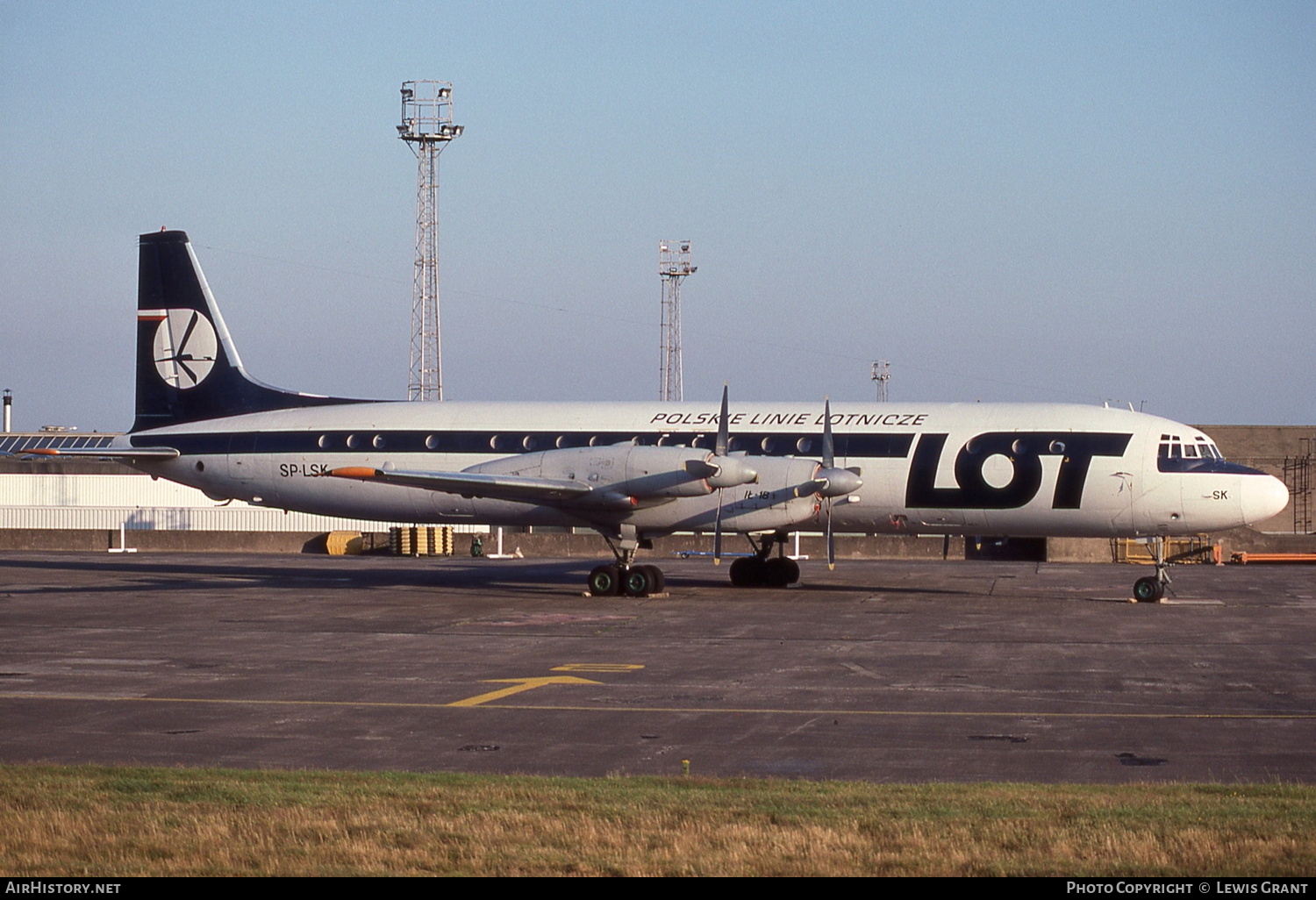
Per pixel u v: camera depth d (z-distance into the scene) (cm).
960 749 3450
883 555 13375
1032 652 5416
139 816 2583
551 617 6788
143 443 9594
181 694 4341
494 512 8675
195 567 11050
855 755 3372
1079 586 8894
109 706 4097
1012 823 2536
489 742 3547
